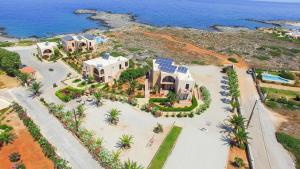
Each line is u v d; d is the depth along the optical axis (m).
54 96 84.12
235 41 165.62
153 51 132.88
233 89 86.12
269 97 90.75
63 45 128.12
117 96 84.75
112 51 128.38
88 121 71.31
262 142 67.19
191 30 195.25
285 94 94.31
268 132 71.56
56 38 154.25
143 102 82.06
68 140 63.62
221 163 58.81
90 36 130.75
